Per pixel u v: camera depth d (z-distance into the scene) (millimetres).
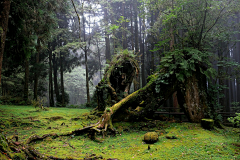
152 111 7320
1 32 5215
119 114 7148
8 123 6590
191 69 6859
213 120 6199
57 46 19906
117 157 3949
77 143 5020
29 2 7738
